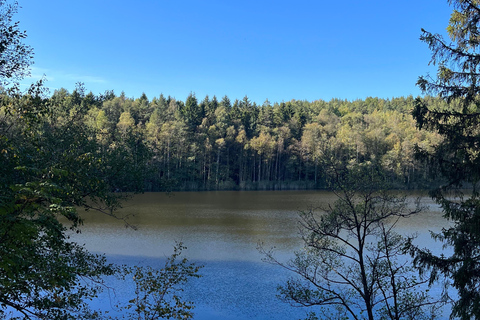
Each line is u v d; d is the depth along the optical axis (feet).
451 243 32.58
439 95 32.37
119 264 58.13
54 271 21.52
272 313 41.65
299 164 271.49
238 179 280.72
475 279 30.09
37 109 26.12
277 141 281.13
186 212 122.11
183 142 241.35
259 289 48.88
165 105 328.70
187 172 242.78
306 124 298.35
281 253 67.15
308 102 460.14
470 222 30.45
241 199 171.63
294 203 152.35
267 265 59.67
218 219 107.24
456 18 32.22
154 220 104.06
